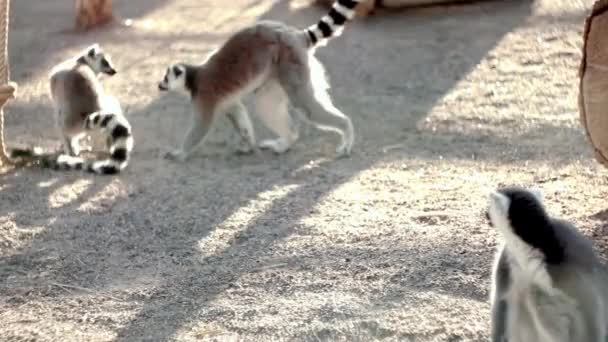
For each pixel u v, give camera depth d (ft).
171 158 20.54
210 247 18.11
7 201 19.33
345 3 20.45
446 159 20.10
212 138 21.39
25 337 16.81
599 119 17.98
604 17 17.78
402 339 16.52
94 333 16.83
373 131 21.16
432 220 18.35
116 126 20.15
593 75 17.92
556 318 14.48
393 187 19.31
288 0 27.66
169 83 20.43
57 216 18.92
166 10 27.50
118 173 20.10
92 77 20.74
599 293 14.39
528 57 23.32
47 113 22.26
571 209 18.35
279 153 20.74
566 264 14.17
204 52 24.52
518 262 14.48
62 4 28.50
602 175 19.22
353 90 22.61
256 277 17.48
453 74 22.94
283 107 20.67
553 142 20.36
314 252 17.85
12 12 27.91
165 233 18.44
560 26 24.52
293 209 18.81
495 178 19.39
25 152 20.44
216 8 27.45
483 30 24.66
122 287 17.49
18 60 24.59
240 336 16.65
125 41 25.39
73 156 20.72
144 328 16.85
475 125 21.09
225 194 19.30
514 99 21.84
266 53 20.33
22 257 18.10
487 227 18.07
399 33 24.91
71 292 17.47
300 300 17.07
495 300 15.08
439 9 25.98
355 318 16.76
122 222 18.72
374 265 17.53
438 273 17.33
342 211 18.71
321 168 20.06
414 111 21.71
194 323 16.87
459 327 16.58
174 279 17.56
